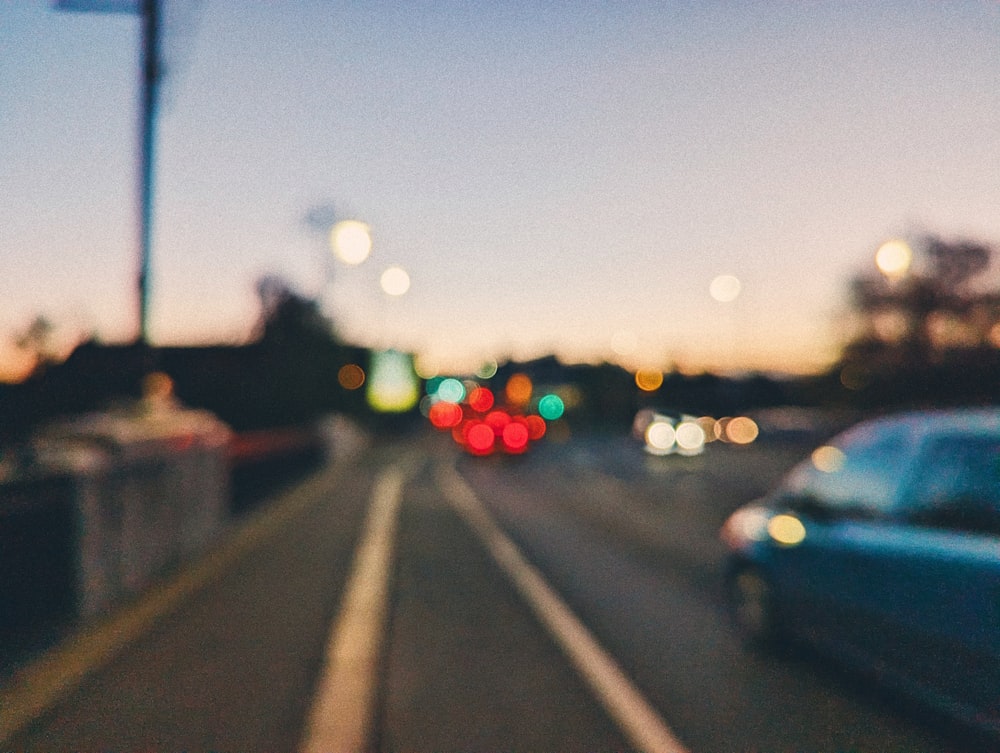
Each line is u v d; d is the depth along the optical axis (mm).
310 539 11414
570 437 54688
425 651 6289
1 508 5949
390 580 8781
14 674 5582
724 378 63688
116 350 14664
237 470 13797
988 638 4113
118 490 7645
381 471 24656
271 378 24266
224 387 22250
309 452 23312
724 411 63000
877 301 26859
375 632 6680
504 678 5676
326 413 31188
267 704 5082
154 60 9453
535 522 13773
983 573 4188
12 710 4949
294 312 27078
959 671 4328
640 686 5535
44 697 5148
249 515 13953
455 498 17266
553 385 62844
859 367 28172
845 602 5273
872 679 5633
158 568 8750
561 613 7492
